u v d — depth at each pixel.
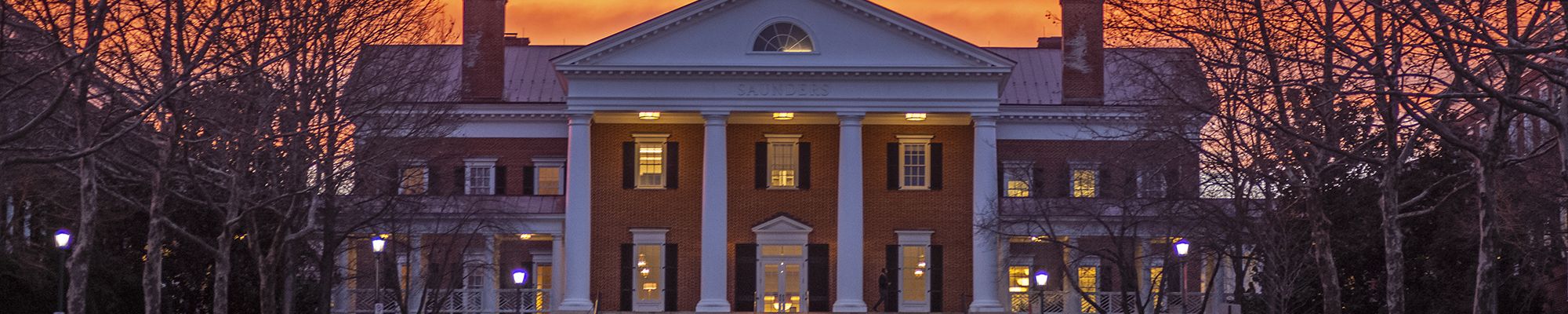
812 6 81.62
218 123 50.16
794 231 83.75
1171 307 79.81
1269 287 56.91
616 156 84.38
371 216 67.44
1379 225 61.41
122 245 67.00
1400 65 37.06
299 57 55.31
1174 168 64.00
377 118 60.62
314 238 67.56
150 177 54.03
